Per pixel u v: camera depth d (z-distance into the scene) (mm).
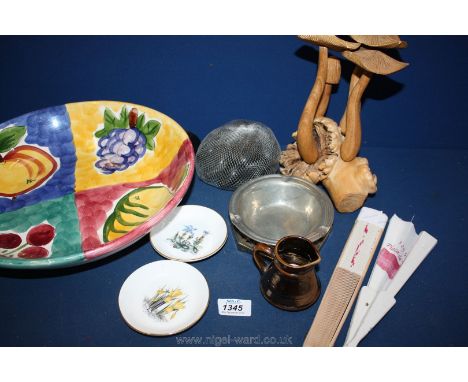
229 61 1082
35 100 1152
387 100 1134
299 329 825
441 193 1109
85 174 981
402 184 1127
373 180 967
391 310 861
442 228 1028
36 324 821
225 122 1205
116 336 808
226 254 953
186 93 1144
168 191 905
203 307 820
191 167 839
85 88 1132
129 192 946
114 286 886
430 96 1121
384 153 1215
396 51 1049
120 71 1101
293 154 1079
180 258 912
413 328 833
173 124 941
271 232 948
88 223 896
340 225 1015
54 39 1039
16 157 950
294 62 1077
